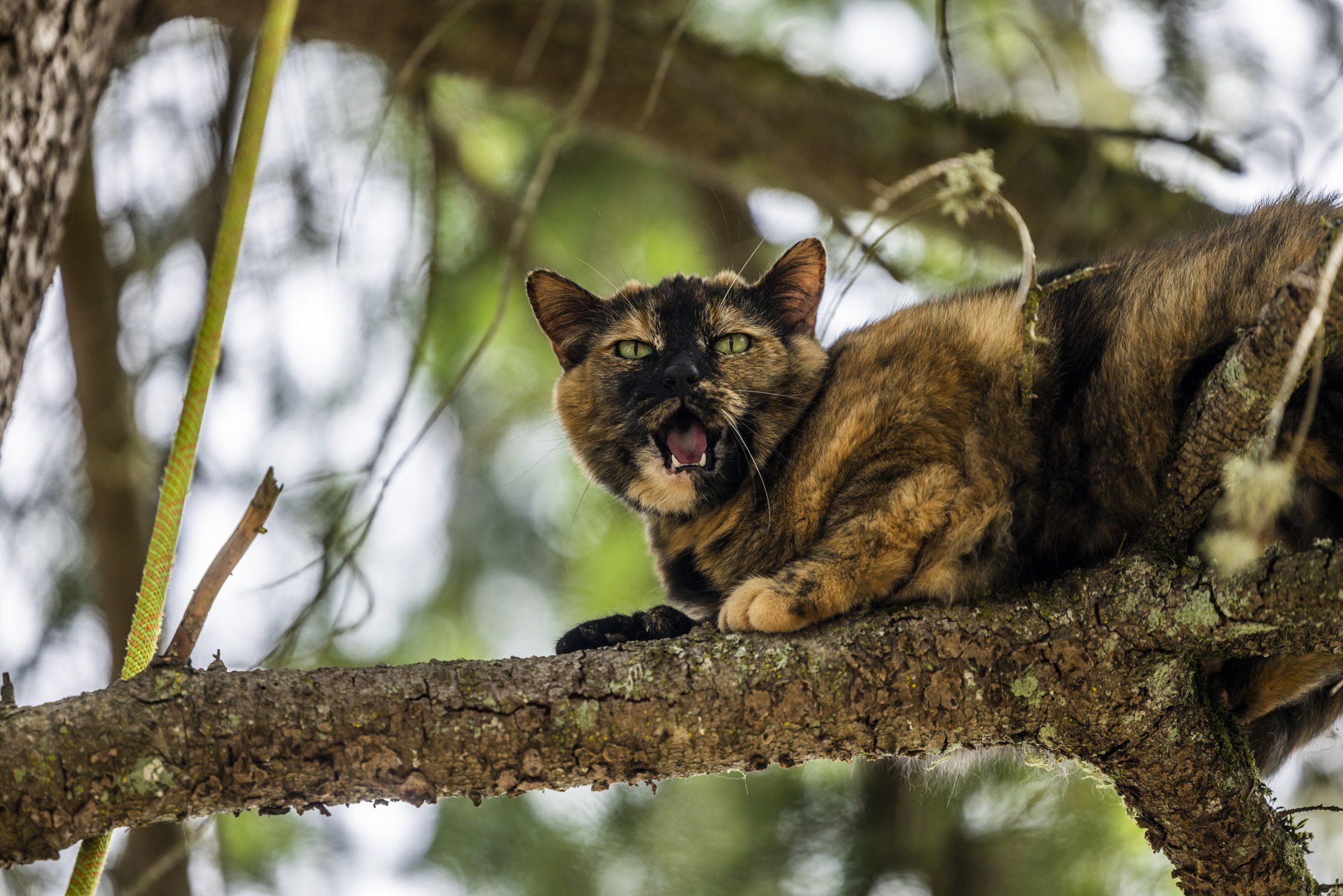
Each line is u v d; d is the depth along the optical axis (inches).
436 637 490.6
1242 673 271.3
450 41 437.4
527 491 515.5
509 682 232.8
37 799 211.8
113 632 418.9
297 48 427.8
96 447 409.7
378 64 475.8
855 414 297.0
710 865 403.5
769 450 337.1
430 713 226.7
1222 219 345.4
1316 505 255.3
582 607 481.1
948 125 480.1
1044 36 501.7
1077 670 236.8
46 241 277.3
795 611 267.9
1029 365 240.2
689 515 348.8
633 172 530.0
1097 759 245.0
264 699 222.1
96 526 413.1
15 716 216.7
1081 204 426.6
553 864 414.6
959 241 483.2
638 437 358.3
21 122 263.9
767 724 237.9
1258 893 246.1
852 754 245.8
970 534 273.0
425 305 417.1
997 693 238.4
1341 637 223.1
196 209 415.5
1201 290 267.3
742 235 540.7
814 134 468.4
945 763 318.7
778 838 406.6
